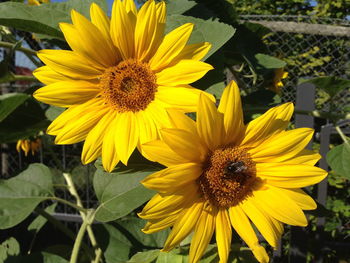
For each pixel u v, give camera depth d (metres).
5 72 0.35
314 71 1.30
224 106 0.25
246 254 0.29
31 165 0.40
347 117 0.41
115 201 0.35
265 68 0.45
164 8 0.27
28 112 0.36
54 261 0.38
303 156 0.27
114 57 0.28
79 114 0.28
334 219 1.10
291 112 0.26
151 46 0.28
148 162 0.30
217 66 0.33
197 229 0.26
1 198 0.38
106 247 0.39
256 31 0.49
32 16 0.34
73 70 0.27
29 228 0.57
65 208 1.00
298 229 0.63
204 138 0.26
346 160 0.39
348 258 1.00
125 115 0.28
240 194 0.28
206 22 0.32
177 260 0.28
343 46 1.29
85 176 1.04
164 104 0.27
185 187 0.26
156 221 0.25
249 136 0.27
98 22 0.27
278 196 0.27
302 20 1.44
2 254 0.45
